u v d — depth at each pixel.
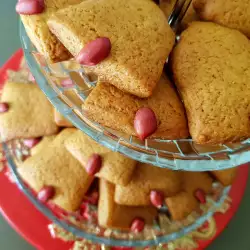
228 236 0.23
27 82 0.21
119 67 0.12
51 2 0.13
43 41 0.13
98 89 0.13
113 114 0.13
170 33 0.13
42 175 0.19
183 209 0.19
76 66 0.14
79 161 0.19
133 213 0.19
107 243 0.20
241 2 0.14
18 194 0.21
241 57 0.14
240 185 0.22
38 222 0.20
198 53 0.14
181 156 0.14
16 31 0.25
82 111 0.13
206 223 0.21
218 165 0.14
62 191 0.19
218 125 0.13
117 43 0.12
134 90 0.13
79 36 0.12
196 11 0.15
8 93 0.20
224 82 0.13
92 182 0.20
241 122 0.13
